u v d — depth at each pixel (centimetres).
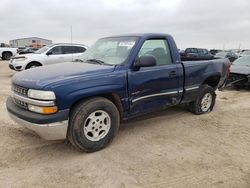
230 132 453
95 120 352
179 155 358
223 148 384
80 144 341
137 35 423
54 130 315
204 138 423
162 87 432
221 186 284
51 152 358
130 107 391
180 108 593
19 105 348
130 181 292
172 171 314
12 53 2361
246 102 699
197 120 514
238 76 873
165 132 445
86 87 333
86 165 326
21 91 338
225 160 345
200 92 527
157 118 519
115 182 290
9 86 877
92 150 357
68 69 368
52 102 309
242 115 562
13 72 1364
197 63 498
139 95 399
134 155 355
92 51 466
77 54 1203
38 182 287
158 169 318
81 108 334
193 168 322
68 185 283
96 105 345
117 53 412
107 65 387
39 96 309
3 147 369
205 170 318
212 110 591
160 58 436
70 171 311
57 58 1157
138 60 382
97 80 345
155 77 414
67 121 322
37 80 324
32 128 322
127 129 454
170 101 458
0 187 277
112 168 319
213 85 587
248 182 293
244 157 356
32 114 320
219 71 557
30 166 321
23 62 1088
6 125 455
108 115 364
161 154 360
